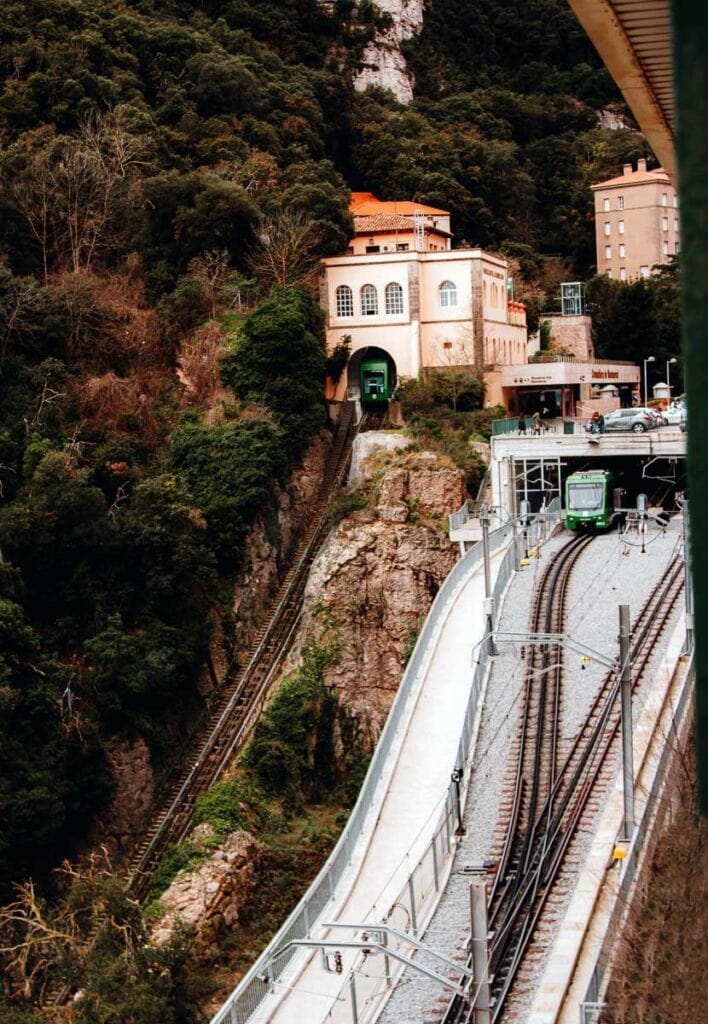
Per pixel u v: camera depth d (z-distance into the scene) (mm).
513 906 37344
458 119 165375
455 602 64250
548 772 47094
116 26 122250
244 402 89438
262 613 83062
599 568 68062
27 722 64625
